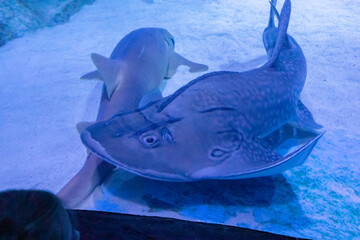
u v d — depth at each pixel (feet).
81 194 8.29
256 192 8.38
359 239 6.90
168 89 14.05
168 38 15.05
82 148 10.87
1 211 2.30
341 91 13.32
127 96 11.23
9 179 9.59
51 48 19.26
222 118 7.88
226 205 8.01
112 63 11.45
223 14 22.53
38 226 2.33
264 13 22.22
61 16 23.24
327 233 7.09
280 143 10.24
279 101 9.31
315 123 11.05
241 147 7.70
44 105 13.65
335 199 8.11
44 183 9.31
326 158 9.62
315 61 15.71
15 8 21.38
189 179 6.82
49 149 10.92
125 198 8.37
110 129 7.66
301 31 18.99
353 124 11.32
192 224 5.19
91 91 14.52
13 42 20.42
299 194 8.28
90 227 4.97
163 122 7.57
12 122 12.62
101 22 22.93
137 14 23.88
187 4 25.04
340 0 23.75
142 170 6.73
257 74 9.55
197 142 7.32
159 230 5.12
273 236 5.09
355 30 18.69
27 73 16.52
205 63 16.29
